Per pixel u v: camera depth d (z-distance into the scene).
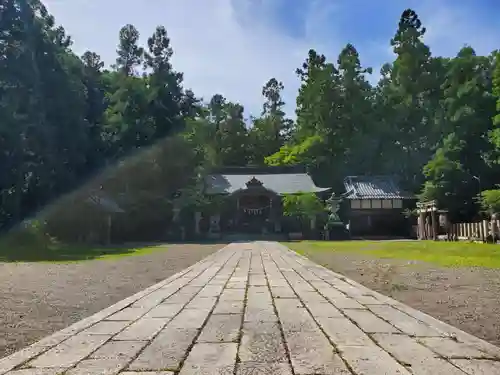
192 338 4.74
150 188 40.34
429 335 4.85
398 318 5.80
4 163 25.66
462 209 35.56
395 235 43.09
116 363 3.86
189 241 37.38
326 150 51.12
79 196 32.38
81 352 4.23
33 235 24.39
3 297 8.15
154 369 3.68
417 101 50.59
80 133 30.64
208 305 6.86
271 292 8.27
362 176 46.38
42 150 27.83
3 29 25.36
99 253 21.58
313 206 41.44
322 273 11.79
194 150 43.50
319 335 4.85
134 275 11.82
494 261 14.84
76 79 31.75
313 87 51.41
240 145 65.38
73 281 10.55
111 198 38.28
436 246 23.58
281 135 68.25
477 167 36.75
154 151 40.12
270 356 4.03
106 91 42.97
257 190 45.34
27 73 25.69
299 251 21.81
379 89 56.75
